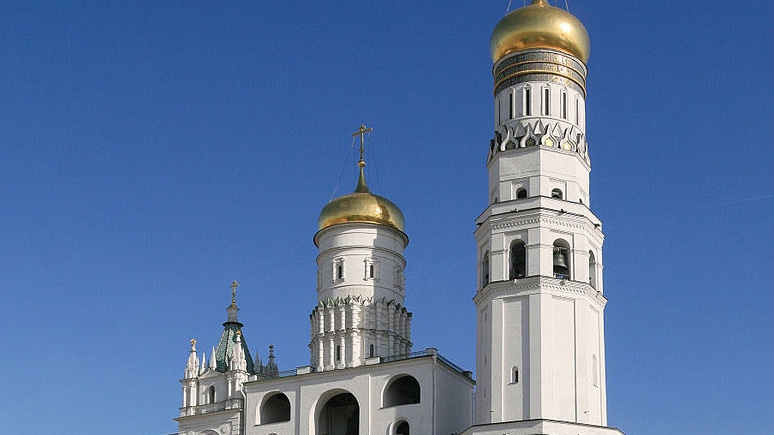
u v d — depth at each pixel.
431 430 119.25
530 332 112.25
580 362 112.38
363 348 129.88
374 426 122.25
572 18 124.25
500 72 124.00
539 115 120.44
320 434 126.38
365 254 134.62
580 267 115.56
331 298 133.75
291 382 127.94
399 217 138.38
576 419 110.44
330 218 136.25
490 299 115.25
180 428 133.12
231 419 130.62
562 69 122.56
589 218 117.94
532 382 110.62
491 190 120.81
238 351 134.00
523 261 116.50
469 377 128.00
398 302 135.25
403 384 127.25
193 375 135.00
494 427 110.12
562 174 118.62
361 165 141.88
